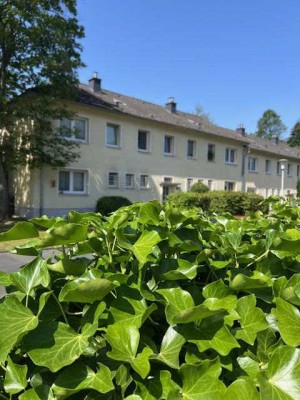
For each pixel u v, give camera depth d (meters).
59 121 15.09
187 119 24.44
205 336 0.93
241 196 15.63
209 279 1.33
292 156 32.09
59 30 12.56
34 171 14.60
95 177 16.61
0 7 11.70
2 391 0.93
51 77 13.02
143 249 1.12
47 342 0.89
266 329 1.03
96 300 0.99
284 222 2.06
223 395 0.81
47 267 1.12
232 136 25.78
